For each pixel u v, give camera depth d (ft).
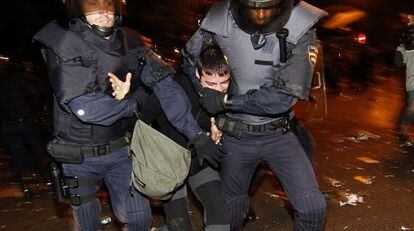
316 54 8.89
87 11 8.27
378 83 45.37
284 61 8.76
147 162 8.70
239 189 10.19
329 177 17.13
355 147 21.27
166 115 9.13
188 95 9.66
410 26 20.27
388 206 14.23
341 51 44.78
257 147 9.68
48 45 8.23
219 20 9.18
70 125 8.75
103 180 9.71
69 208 15.57
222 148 9.31
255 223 13.57
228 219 9.47
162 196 8.86
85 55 8.28
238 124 9.61
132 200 9.27
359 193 15.37
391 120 27.58
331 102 35.88
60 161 8.91
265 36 8.86
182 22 43.47
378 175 17.17
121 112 8.43
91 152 8.86
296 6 8.85
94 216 9.25
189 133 9.12
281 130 9.58
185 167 8.84
